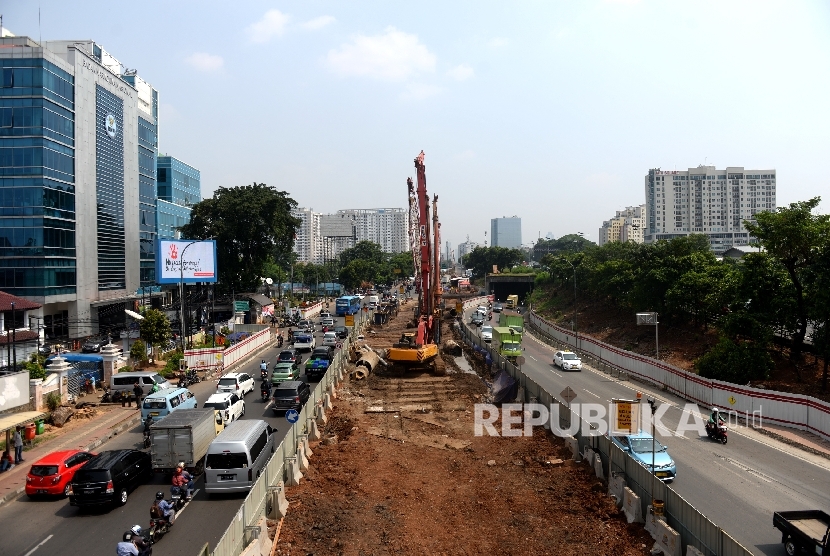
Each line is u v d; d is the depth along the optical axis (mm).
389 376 44312
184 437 21703
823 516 15531
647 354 50781
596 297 84438
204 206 75562
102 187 69875
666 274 54281
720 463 23062
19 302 44469
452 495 20500
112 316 71875
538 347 64938
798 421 28203
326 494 20469
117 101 73875
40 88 57562
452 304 109875
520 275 128375
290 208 83438
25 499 20719
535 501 19797
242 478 20078
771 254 35969
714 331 49781
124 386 35781
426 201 51219
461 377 43906
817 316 33219
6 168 57406
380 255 179375
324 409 31906
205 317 72375
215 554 12375
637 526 17109
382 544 16609
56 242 59719
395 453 25219
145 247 84188
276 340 66500
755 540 16188
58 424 30297
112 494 19234
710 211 178750
